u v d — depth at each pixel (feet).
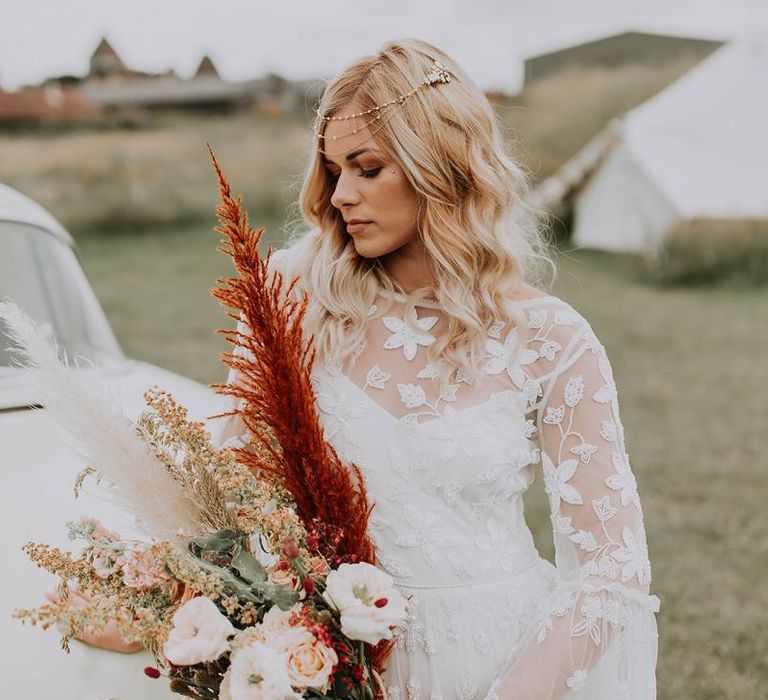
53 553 3.51
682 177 37.09
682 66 46.03
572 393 4.35
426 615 4.25
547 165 44.39
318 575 3.57
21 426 6.83
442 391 4.33
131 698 4.30
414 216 4.42
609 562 4.20
